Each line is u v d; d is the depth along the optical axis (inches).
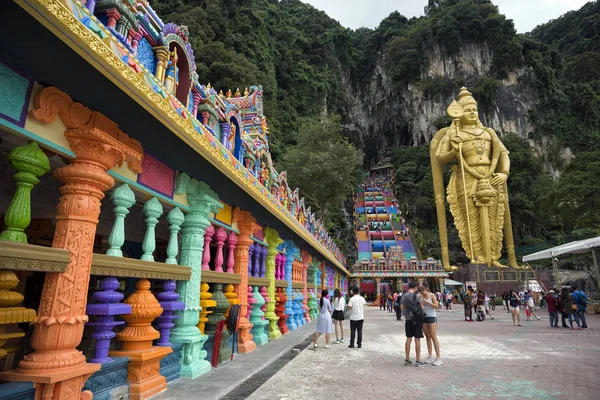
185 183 223.1
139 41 176.1
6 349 122.6
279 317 460.1
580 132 2994.6
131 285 281.0
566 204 1092.5
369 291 1918.1
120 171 167.0
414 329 301.1
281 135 2139.5
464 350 381.4
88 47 105.0
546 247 1877.5
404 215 2758.4
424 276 1616.6
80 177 139.2
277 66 2701.8
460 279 1657.2
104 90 131.0
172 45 204.7
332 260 842.2
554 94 3144.7
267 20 3154.5
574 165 1155.9
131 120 154.3
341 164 1472.7
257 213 342.6
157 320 207.5
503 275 1487.5
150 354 177.2
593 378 254.4
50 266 123.8
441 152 901.8
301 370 276.1
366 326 658.2
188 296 224.1
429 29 3560.5
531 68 3225.9
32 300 243.0
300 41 3287.4
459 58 3408.0
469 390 222.1
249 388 213.2
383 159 3951.8
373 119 3976.4
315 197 1528.1
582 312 601.0
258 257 385.7
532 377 257.6
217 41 1953.7
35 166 126.3
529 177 2412.6
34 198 222.1
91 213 142.3
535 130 3014.3
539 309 1139.9
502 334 528.4
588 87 3203.7
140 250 346.6
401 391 218.5
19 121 118.3
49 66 117.4
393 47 3801.7
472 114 892.0
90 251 141.4
